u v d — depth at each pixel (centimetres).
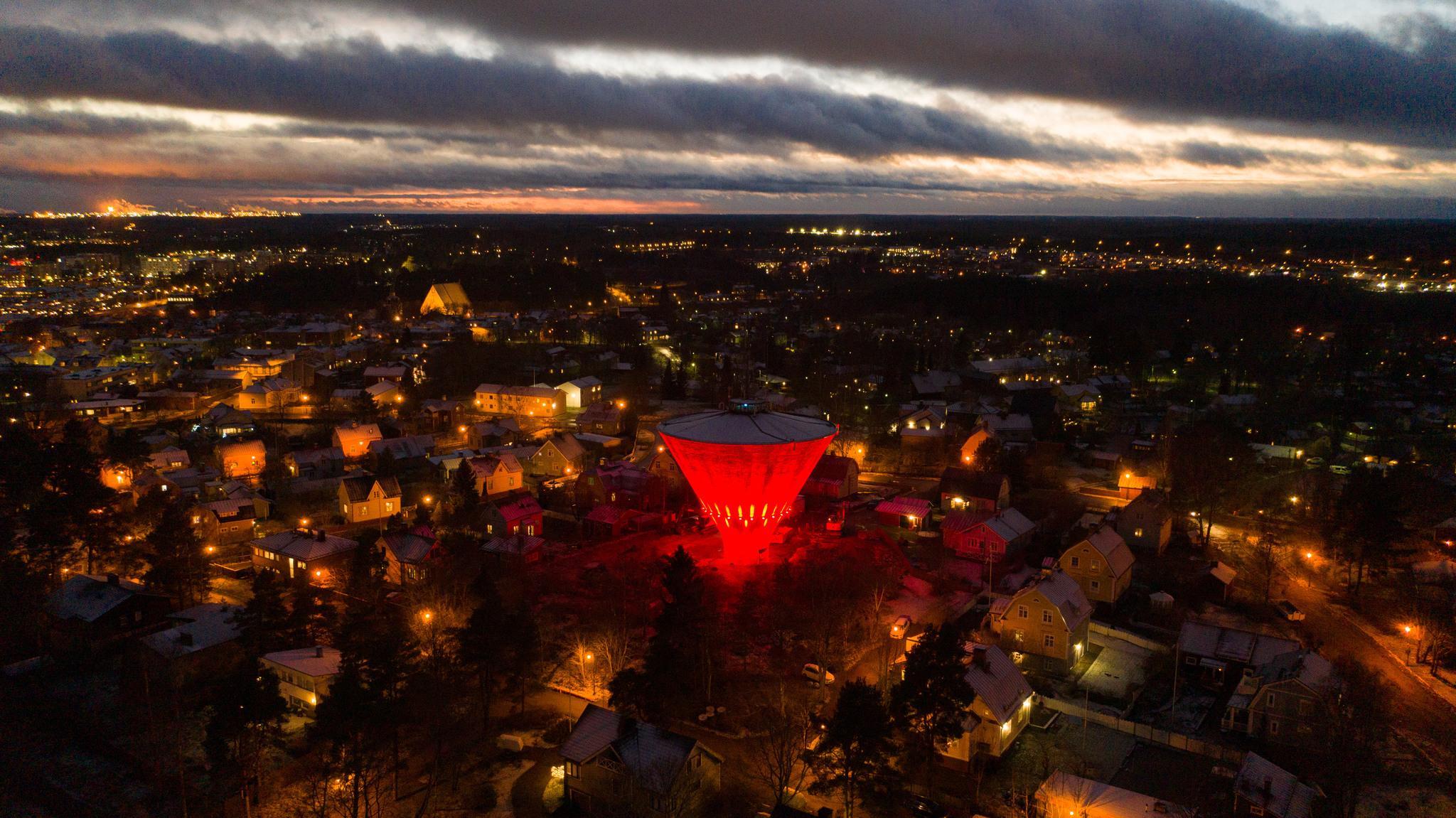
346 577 8038
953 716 5212
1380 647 7088
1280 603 7775
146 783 5388
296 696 6009
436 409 14775
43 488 9494
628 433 14562
